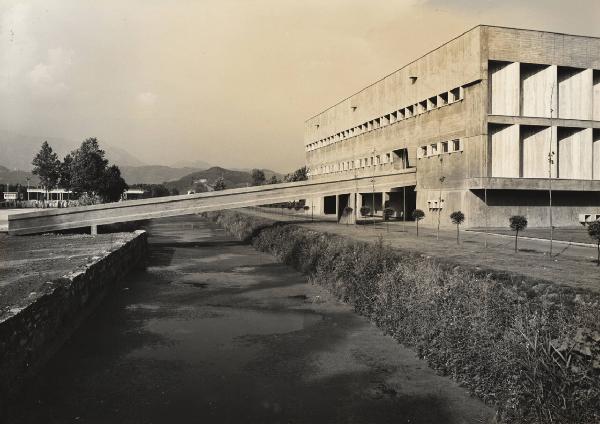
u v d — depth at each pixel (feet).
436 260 62.23
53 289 46.37
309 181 150.92
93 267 63.67
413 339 47.98
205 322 58.59
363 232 114.83
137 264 106.52
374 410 34.71
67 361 44.19
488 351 36.81
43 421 32.40
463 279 48.65
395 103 177.47
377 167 196.95
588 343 30.60
